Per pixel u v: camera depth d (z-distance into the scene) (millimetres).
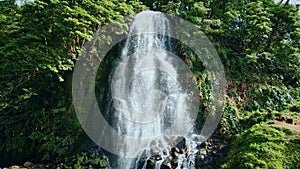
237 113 9008
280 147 6527
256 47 11398
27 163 7848
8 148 8523
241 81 10117
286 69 11250
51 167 7641
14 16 8258
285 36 11508
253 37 11227
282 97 10023
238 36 11039
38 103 8898
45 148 7996
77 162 7531
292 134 6945
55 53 7734
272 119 8258
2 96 8367
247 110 9430
